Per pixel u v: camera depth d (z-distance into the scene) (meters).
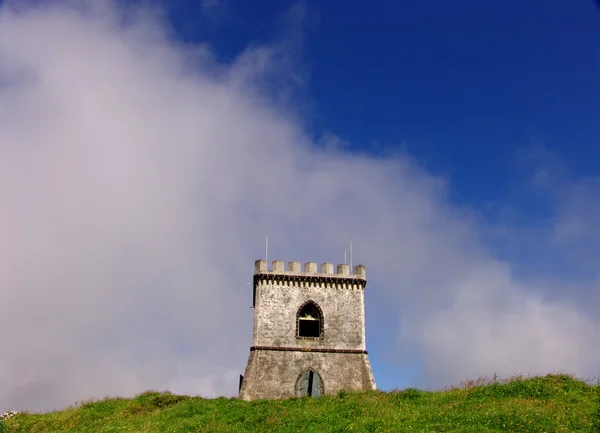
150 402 50.88
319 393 53.22
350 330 56.53
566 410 33.47
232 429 36.25
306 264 58.31
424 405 39.59
